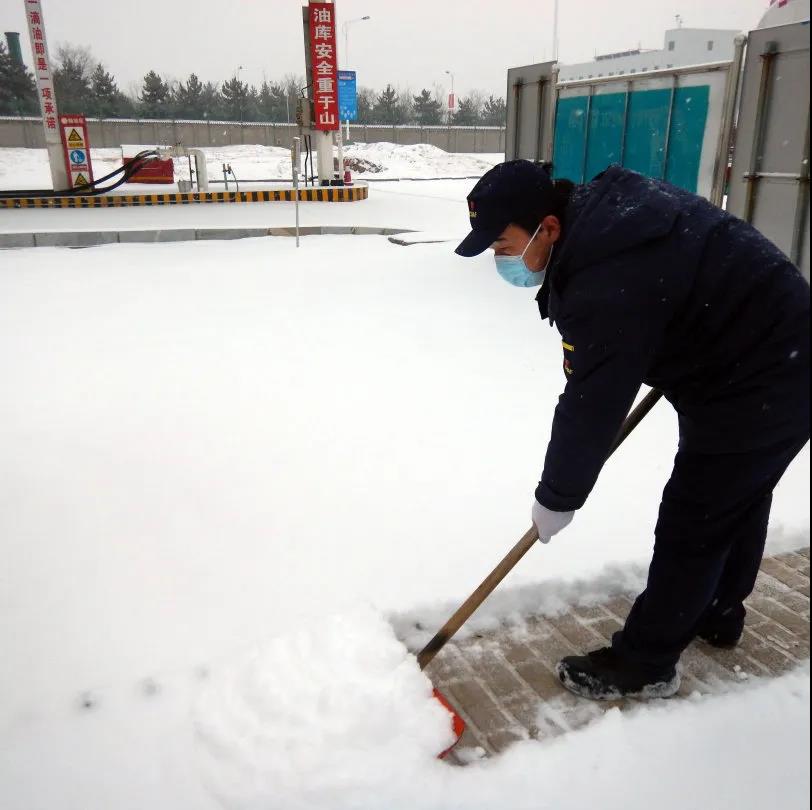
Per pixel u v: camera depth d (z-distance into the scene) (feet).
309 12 49.03
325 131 52.01
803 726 5.79
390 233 36.32
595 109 22.63
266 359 15.67
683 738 5.68
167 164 66.54
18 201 44.09
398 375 14.52
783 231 15.92
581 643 6.89
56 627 7.02
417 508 9.30
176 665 6.49
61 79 185.78
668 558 5.66
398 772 5.22
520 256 5.27
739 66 17.08
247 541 8.57
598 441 5.03
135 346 16.71
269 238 35.40
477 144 182.91
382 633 6.51
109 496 9.70
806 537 8.44
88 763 5.49
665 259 4.71
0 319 19.31
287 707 5.63
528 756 5.51
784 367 4.85
